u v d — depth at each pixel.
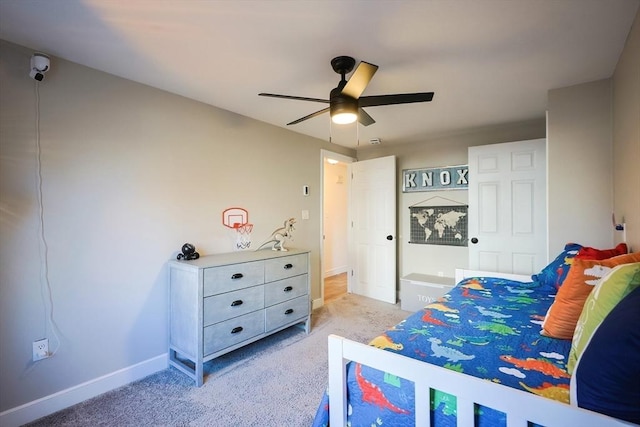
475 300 1.93
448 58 1.92
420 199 4.14
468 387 0.90
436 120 3.20
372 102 1.91
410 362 1.01
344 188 6.23
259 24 1.56
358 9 1.44
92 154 2.02
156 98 2.34
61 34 1.64
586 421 0.74
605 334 0.82
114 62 1.95
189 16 1.49
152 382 2.16
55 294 1.86
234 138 2.91
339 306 3.91
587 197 2.28
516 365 1.09
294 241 3.59
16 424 1.70
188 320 2.21
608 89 2.21
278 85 2.31
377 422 1.06
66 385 1.89
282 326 2.76
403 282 3.75
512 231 3.22
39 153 1.81
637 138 1.60
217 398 1.96
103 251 2.06
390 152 4.39
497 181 3.30
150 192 2.31
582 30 1.63
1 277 1.68
